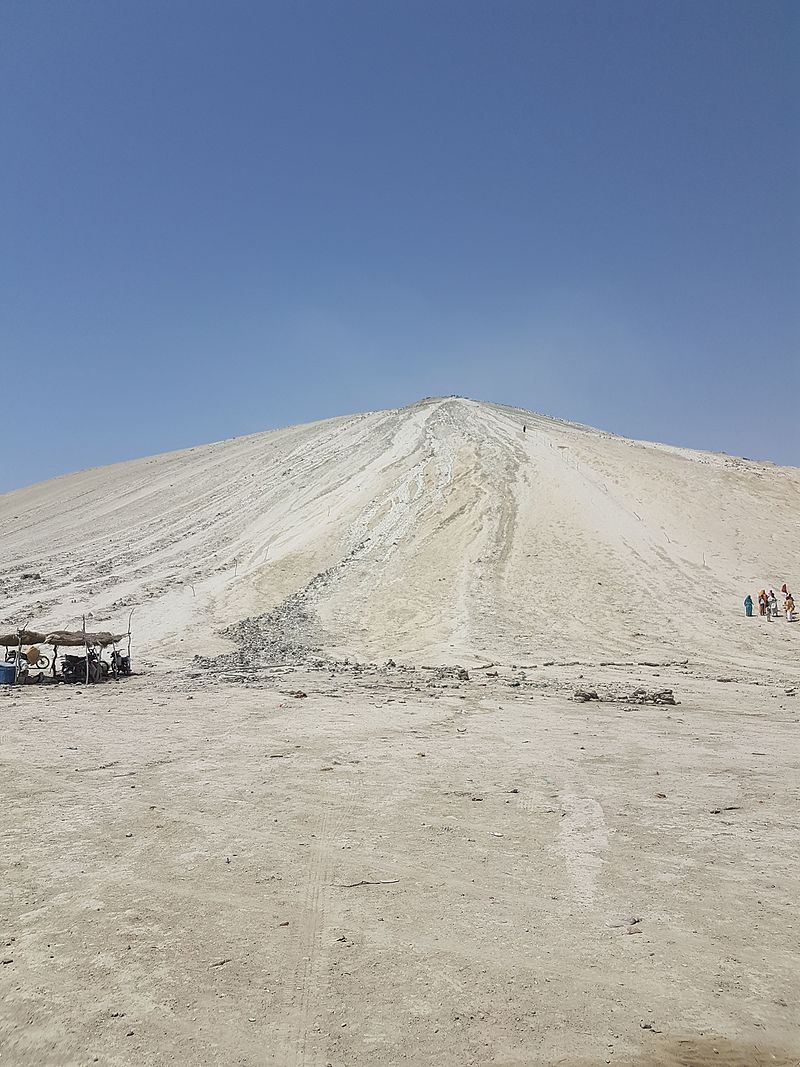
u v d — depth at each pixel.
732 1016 5.21
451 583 40.41
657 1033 5.03
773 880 7.53
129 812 10.00
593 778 11.70
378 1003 5.41
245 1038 5.02
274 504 64.12
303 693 20.84
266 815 9.78
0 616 41.16
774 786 11.20
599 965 5.91
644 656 28.72
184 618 39.50
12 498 95.75
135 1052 4.88
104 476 95.00
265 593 43.75
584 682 23.67
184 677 25.88
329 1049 4.90
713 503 50.25
